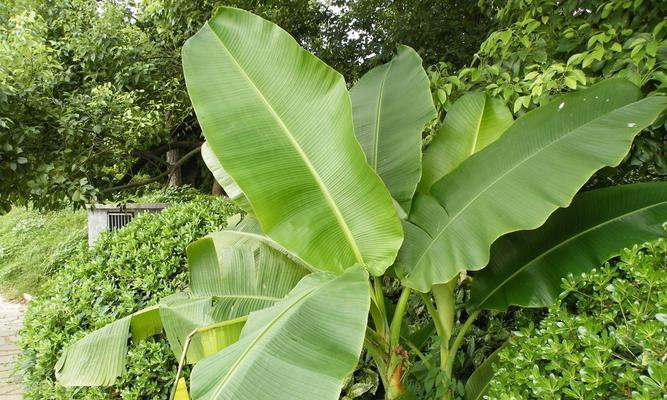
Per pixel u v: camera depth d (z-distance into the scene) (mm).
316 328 1597
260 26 2219
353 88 3252
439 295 2420
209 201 5008
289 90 2137
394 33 6504
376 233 2090
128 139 6016
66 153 5605
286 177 2078
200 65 2172
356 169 2053
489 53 3314
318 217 2100
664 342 1274
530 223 1962
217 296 2514
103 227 7484
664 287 1492
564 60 3244
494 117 2750
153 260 3441
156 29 6484
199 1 5801
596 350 1367
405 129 2729
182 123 8000
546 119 2297
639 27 2865
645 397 1162
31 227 13234
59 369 2504
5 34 5469
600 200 2324
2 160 5043
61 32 6445
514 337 2275
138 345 2916
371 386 2746
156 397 2777
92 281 3484
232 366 1468
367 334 2301
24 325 3730
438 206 2316
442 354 2416
